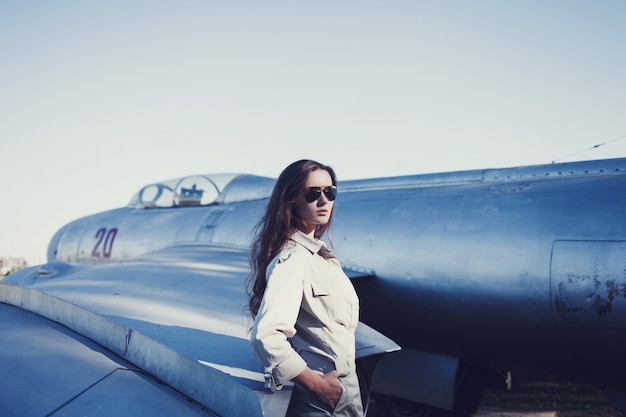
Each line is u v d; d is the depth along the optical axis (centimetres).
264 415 160
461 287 444
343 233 529
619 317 372
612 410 647
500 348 448
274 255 175
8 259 3022
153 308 300
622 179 425
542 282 403
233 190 744
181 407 187
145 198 852
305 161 183
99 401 180
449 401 488
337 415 165
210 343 235
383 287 488
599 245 387
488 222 449
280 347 151
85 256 859
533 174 497
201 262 527
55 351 218
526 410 652
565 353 412
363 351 246
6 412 159
